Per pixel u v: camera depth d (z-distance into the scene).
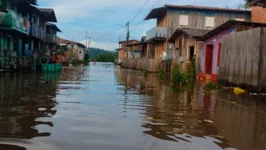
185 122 6.47
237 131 5.77
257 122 6.56
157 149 4.58
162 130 5.74
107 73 27.20
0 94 10.11
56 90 11.87
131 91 12.26
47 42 40.44
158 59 30.36
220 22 35.88
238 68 11.66
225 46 13.12
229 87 12.55
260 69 10.12
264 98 9.72
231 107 8.39
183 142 4.99
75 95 10.49
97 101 9.20
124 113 7.34
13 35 26.69
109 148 4.57
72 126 5.87
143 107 8.27
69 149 4.48
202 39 19.20
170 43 29.80
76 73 25.23
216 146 4.80
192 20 35.47
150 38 37.25
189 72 19.67
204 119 6.82
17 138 4.97
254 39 10.39
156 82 17.20
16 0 25.02
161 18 39.16
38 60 28.06
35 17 34.62
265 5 12.73
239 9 35.66
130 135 5.33
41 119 6.40
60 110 7.49
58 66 27.70
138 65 37.91
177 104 8.88
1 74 18.91
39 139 4.94
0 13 20.34
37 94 10.40
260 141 5.12
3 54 22.84
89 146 4.64
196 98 10.20
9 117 6.52
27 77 17.91
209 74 18.14
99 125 6.01
